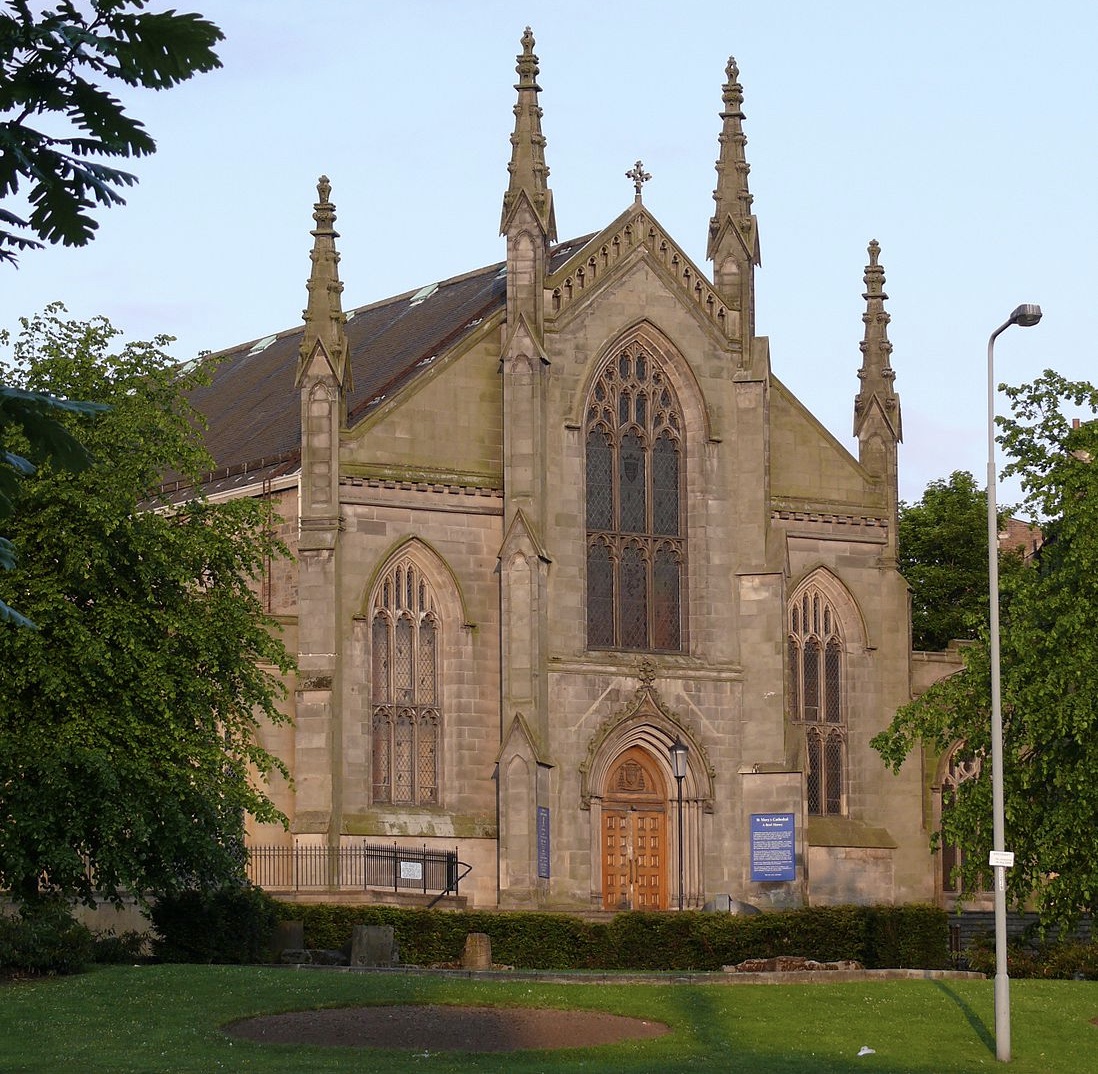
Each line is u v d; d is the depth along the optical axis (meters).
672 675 89.81
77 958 56.34
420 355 95.25
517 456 87.69
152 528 63.41
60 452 18.91
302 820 83.44
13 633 59.78
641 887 88.94
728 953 81.12
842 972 59.16
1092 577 67.31
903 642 95.44
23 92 17.80
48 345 66.38
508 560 86.69
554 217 90.56
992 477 52.50
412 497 87.38
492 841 86.38
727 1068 43.69
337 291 87.81
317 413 86.38
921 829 93.94
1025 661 68.50
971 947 79.31
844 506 95.50
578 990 53.12
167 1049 44.44
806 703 94.06
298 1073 41.41
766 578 91.19
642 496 91.56
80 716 60.62
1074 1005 54.22
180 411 71.06
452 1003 50.53
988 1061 47.25
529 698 85.75
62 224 17.84
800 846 88.88
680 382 92.19
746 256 93.44
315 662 84.69
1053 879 69.12
